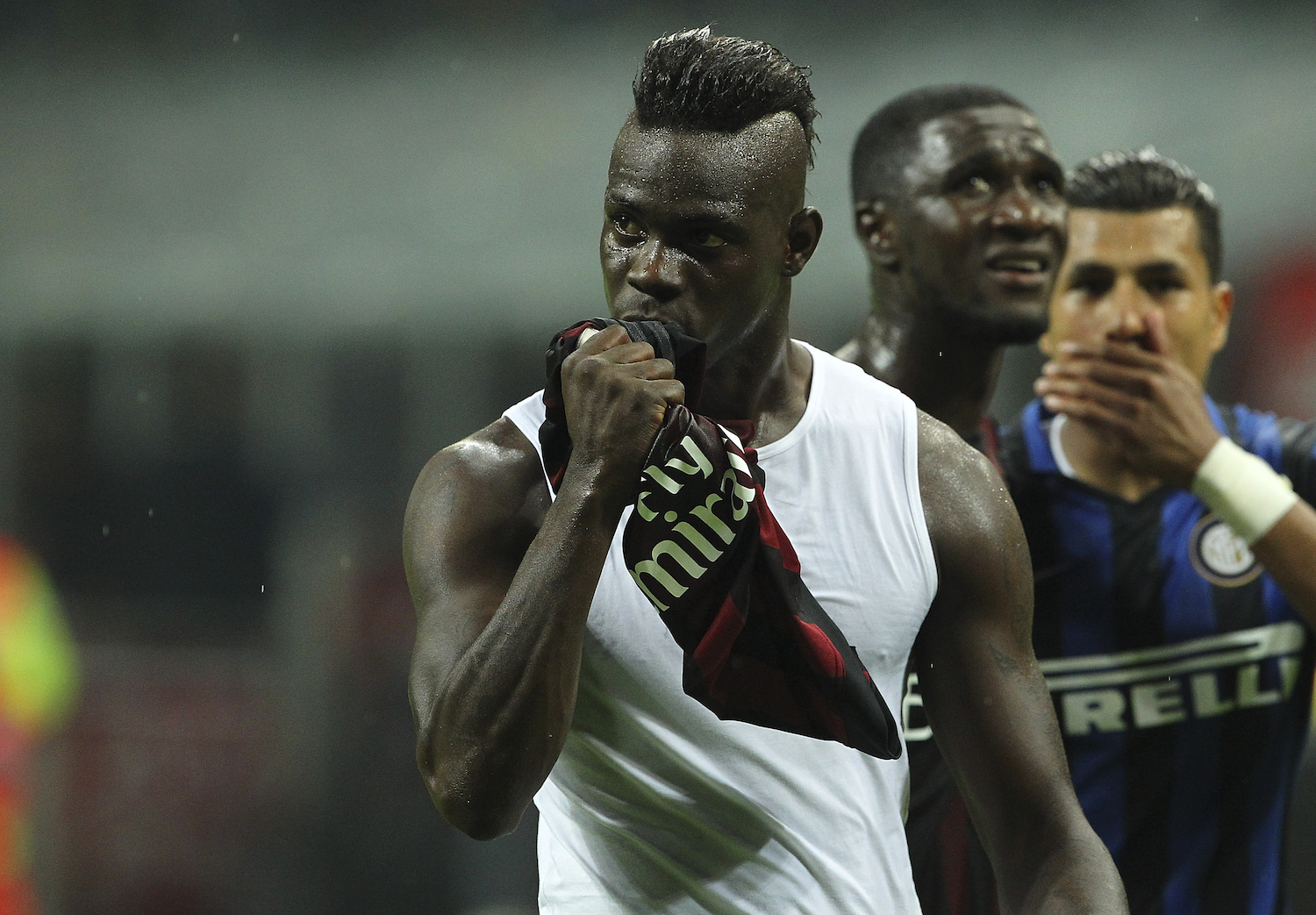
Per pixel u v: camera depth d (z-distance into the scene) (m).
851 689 6.00
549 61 37.81
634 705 6.28
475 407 32.00
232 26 39.47
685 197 5.88
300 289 33.56
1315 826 17.34
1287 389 30.75
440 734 5.69
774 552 6.03
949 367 10.45
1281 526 10.41
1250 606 10.95
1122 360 10.80
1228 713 10.89
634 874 6.50
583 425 5.73
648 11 37.81
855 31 36.25
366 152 36.47
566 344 5.98
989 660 6.59
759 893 6.36
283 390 32.66
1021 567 6.71
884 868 6.59
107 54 39.50
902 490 6.57
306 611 28.19
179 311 33.78
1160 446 10.60
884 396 6.83
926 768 9.91
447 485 6.37
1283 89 33.56
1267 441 11.66
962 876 9.92
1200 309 11.54
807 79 6.36
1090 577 10.89
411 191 35.00
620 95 36.66
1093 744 10.83
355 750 25.02
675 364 5.95
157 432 32.66
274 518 31.67
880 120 10.53
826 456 6.56
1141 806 10.78
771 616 6.05
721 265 5.96
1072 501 11.03
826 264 29.77
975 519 6.61
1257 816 10.96
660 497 5.93
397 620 26.36
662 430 5.77
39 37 39.62
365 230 34.31
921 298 10.28
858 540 6.45
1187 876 10.77
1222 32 34.94
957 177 10.01
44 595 27.11
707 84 5.93
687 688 6.01
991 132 10.05
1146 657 10.86
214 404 32.88
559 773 6.61
